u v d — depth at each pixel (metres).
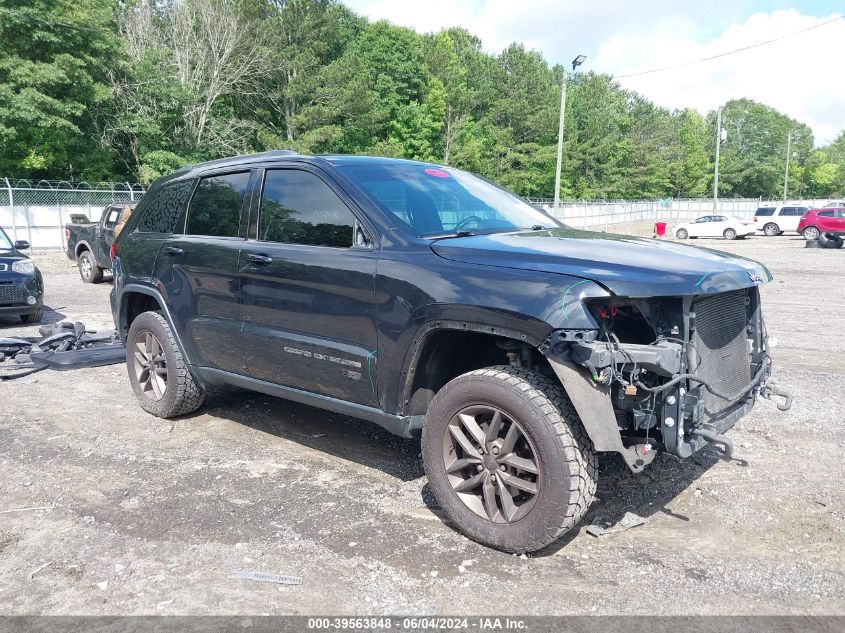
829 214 30.33
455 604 2.85
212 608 2.83
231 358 4.59
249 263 4.30
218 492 4.03
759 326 3.83
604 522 3.58
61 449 4.76
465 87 64.06
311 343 3.95
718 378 3.38
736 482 4.09
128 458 4.59
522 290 3.06
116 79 36.94
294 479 4.23
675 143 102.94
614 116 98.12
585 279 2.99
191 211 5.04
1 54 30.27
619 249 3.43
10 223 27.73
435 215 3.99
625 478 4.16
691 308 3.13
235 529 3.55
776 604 2.83
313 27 45.88
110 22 36.50
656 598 2.88
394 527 3.57
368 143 49.62
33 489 4.08
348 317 3.76
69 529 3.56
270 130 46.75
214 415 5.52
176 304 4.98
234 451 4.72
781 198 119.25
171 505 3.85
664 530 3.51
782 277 16.30
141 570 3.14
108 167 37.84
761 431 5.02
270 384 4.39
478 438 3.30
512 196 4.92
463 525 3.38
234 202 4.64
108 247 14.33
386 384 3.62
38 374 6.94
